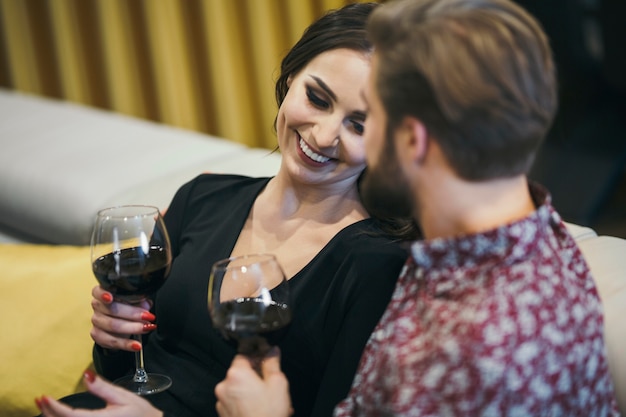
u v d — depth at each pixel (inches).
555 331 43.1
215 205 73.8
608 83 142.6
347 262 64.1
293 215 68.8
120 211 64.1
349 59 62.7
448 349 42.3
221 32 157.4
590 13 141.9
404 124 45.1
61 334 81.3
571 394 44.0
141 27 160.2
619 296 58.3
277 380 52.5
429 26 44.1
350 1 150.5
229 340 53.2
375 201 48.9
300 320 64.6
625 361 54.3
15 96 143.3
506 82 42.8
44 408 55.0
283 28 157.3
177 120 163.3
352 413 51.5
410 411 42.7
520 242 43.9
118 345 66.0
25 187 106.3
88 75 163.3
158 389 65.5
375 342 51.7
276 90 69.6
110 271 59.8
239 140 164.7
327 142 63.2
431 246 44.7
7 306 83.6
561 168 151.6
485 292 43.4
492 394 41.6
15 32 161.2
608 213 155.5
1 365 80.7
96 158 108.7
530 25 44.5
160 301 70.4
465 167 44.0
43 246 90.0
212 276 53.7
